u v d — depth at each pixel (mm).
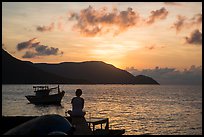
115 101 75625
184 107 58781
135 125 31016
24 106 58000
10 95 104500
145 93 135375
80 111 9266
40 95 57281
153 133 25781
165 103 69875
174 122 34438
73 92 133500
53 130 6441
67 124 6828
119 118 37969
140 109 53500
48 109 54000
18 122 9133
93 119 10414
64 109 54125
